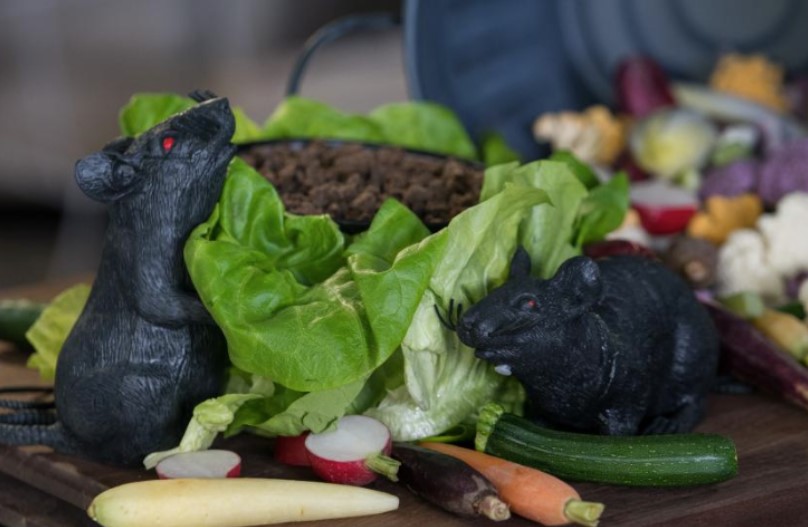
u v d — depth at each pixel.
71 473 0.97
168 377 0.96
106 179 0.93
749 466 0.98
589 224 1.06
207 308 0.93
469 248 0.96
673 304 1.01
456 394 0.99
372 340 0.93
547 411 0.98
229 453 0.96
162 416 0.96
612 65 1.44
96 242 2.07
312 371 0.92
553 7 1.41
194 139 0.94
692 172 1.36
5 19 2.12
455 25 1.36
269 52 2.17
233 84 2.16
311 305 0.94
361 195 1.03
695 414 1.02
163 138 0.93
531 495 0.92
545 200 0.97
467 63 1.38
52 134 2.14
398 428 0.99
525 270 0.97
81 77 2.15
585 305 0.95
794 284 1.20
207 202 0.95
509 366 0.95
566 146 1.37
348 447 0.95
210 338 0.97
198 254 0.93
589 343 0.96
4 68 2.14
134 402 0.96
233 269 0.93
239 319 0.93
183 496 0.92
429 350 0.97
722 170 1.32
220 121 0.94
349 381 0.92
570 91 1.44
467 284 0.98
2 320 1.12
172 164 0.93
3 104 2.15
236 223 0.97
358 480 0.95
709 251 1.17
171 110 1.11
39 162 2.13
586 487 0.95
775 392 1.06
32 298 1.21
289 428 0.97
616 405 0.98
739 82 1.39
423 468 0.94
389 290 0.92
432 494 0.93
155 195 0.94
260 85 2.16
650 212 1.26
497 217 0.98
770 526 0.93
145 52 2.14
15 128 2.16
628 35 1.43
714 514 0.93
